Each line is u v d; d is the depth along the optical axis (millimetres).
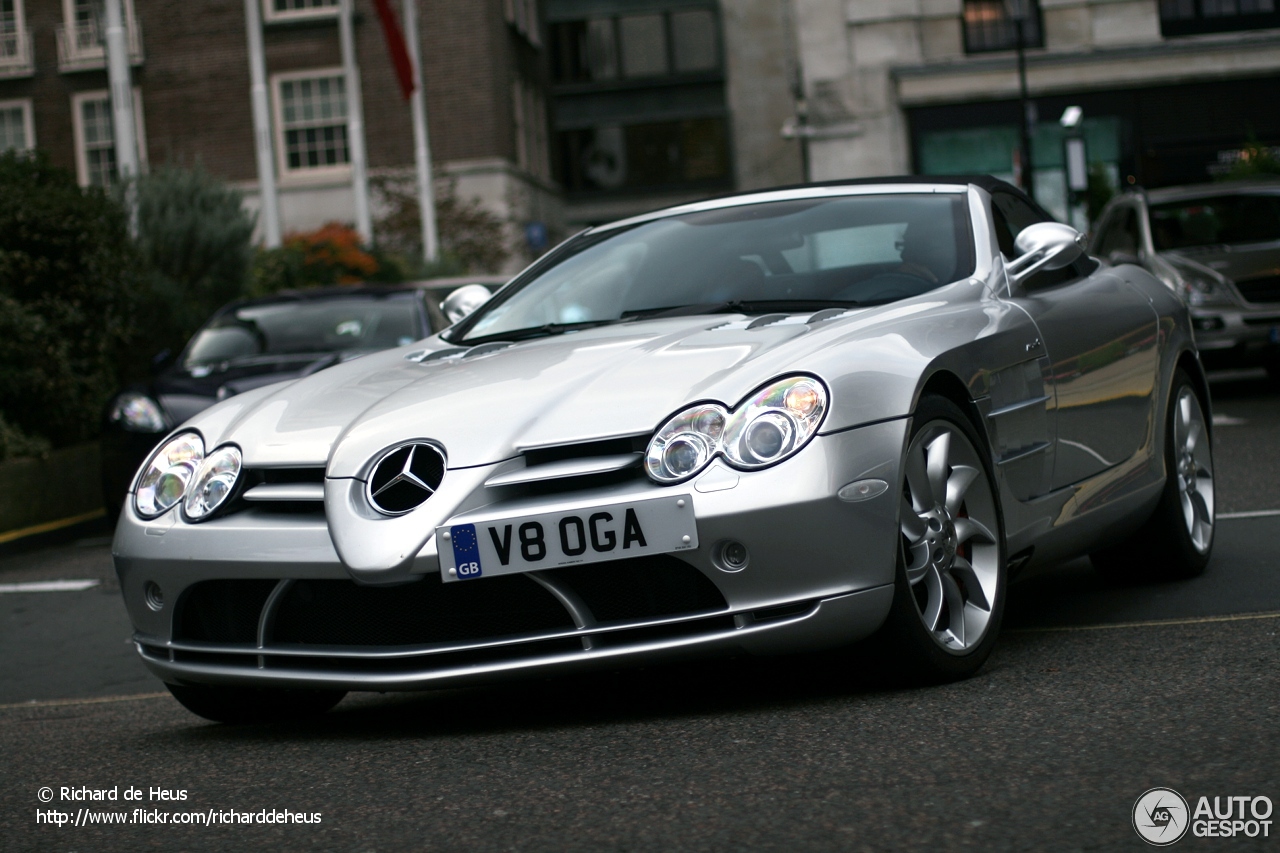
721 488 3447
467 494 3568
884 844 2482
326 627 3754
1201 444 5516
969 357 3998
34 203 11469
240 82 31469
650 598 3553
